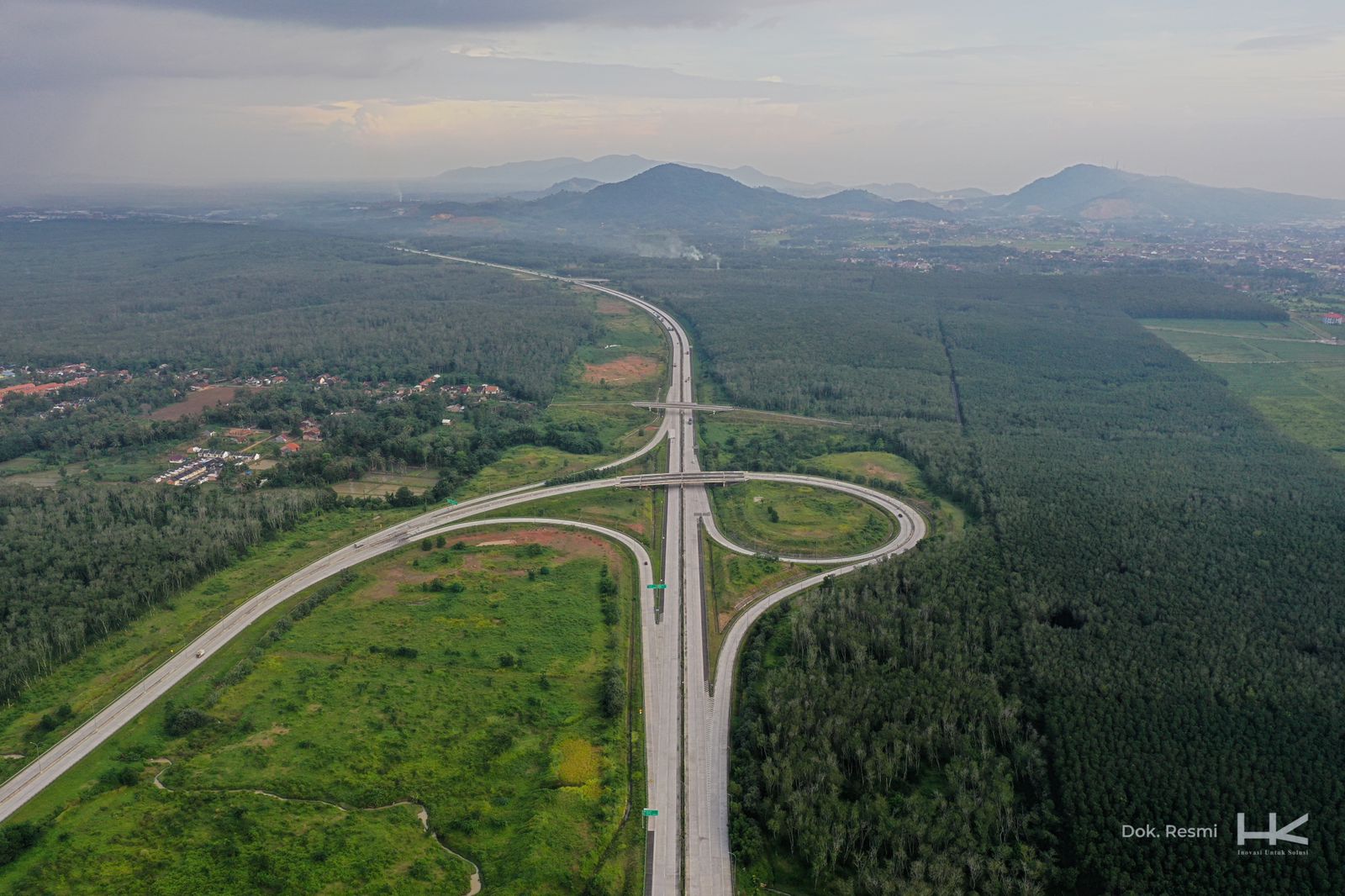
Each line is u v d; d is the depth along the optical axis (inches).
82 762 6205.7
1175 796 5698.8
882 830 5605.3
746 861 5610.2
